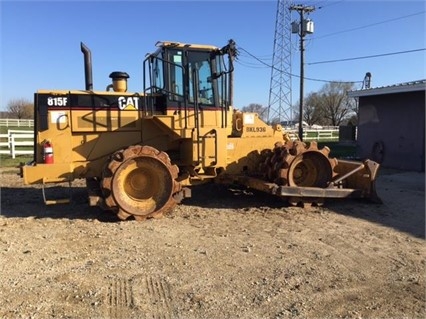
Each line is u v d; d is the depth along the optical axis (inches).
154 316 154.0
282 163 319.3
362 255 223.6
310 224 283.9
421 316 158.2
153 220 288.0
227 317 154.3
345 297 173.0
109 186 278.8
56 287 177.6
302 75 1127.6
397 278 193.6
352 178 357.4
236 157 337.7
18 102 3314.5
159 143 325.7
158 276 190.5
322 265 207.8
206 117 322.7
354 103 2928.2
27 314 154.3
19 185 436.5
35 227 270.1
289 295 173.6
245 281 186.5
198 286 180.2
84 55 319.9
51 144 297.0
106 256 215.8
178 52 315.0
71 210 318.7
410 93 594.2
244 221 289.4
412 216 311.1
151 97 318.3
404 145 608.1
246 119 340.5
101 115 309.1
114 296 169.8
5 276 189.2
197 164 313.6
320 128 1975.9
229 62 317.7
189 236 252.1
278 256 219.1
